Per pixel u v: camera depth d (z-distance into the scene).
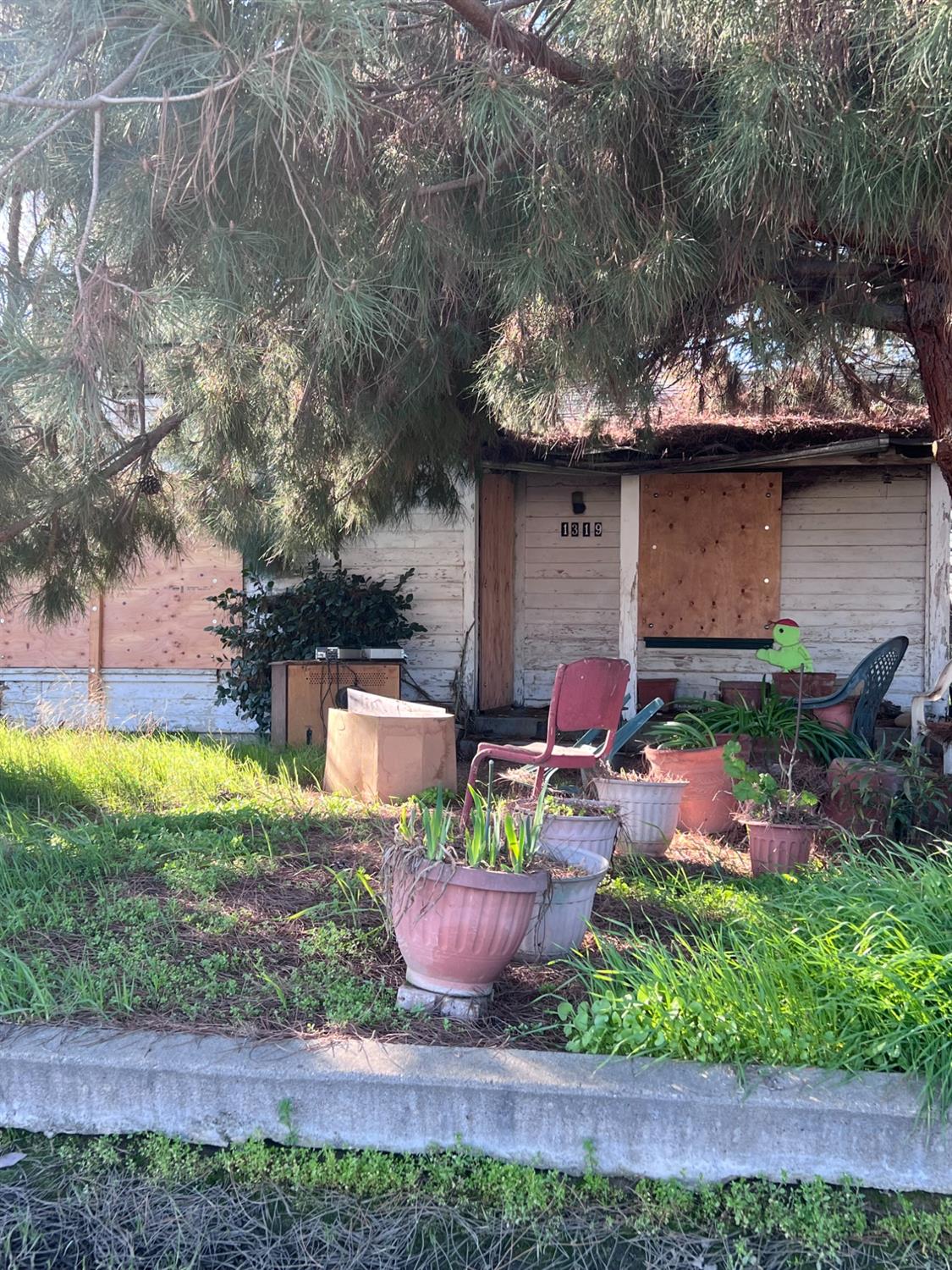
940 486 9.66
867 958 3.06
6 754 7.01
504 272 4.27
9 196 3.41
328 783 7.06
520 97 3.72
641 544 10.41
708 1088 2.73
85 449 4.12
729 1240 2.49
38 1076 2.89
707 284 4.41
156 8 2.86
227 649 11.19
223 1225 2.54
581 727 4.97
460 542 10.40
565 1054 2.91
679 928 4.11
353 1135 2.79
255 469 6.14
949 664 6.58
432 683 10.49
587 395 5.36
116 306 3.24
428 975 3.25
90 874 4.60
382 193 4.13
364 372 5.40
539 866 3.71
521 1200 2.61
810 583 10.21
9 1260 2.43
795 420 8.62
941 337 5.04
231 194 3.64
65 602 6.12
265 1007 3.26
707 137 3.98
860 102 3.82
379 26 3.21
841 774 5.68
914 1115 2.64
